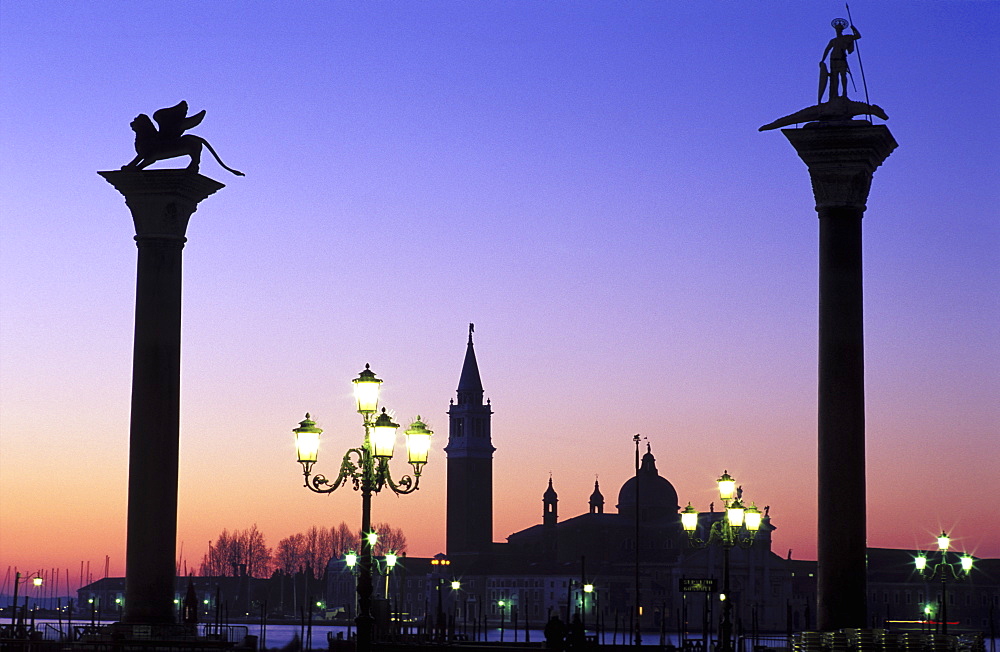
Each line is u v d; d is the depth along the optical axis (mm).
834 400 61406
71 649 67688
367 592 40250
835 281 61906
